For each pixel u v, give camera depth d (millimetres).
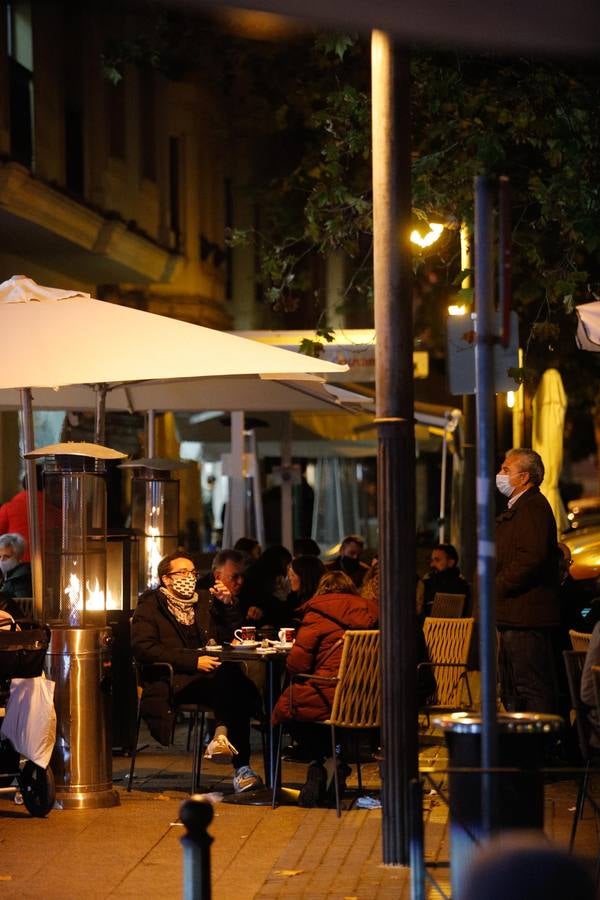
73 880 10312
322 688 12828
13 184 24922
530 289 21297
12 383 13062
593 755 10828
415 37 7422
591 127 17938
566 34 7355
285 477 30172
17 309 14281
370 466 40438
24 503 21312
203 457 39688
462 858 8086
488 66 19516
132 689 16109
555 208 18047
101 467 13586
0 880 10312
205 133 43594
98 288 38125
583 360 35375
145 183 36438
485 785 7965
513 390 14867
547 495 23734
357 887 9875
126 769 15227
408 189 10672
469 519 22594
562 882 5328
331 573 13430
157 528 17250
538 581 13906
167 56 25281
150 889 10031
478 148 18547
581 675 11039
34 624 13539
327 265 51594
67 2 29016
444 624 15727
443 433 29156
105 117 32500
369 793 13500
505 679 14258
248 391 20688
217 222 46375
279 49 26375
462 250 19125
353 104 19219
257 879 10258
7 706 12648
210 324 44656
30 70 28047
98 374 13234
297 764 15625
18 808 13133
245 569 18125
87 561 13406
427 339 38688
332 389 20766
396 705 10492
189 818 7219
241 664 14148
